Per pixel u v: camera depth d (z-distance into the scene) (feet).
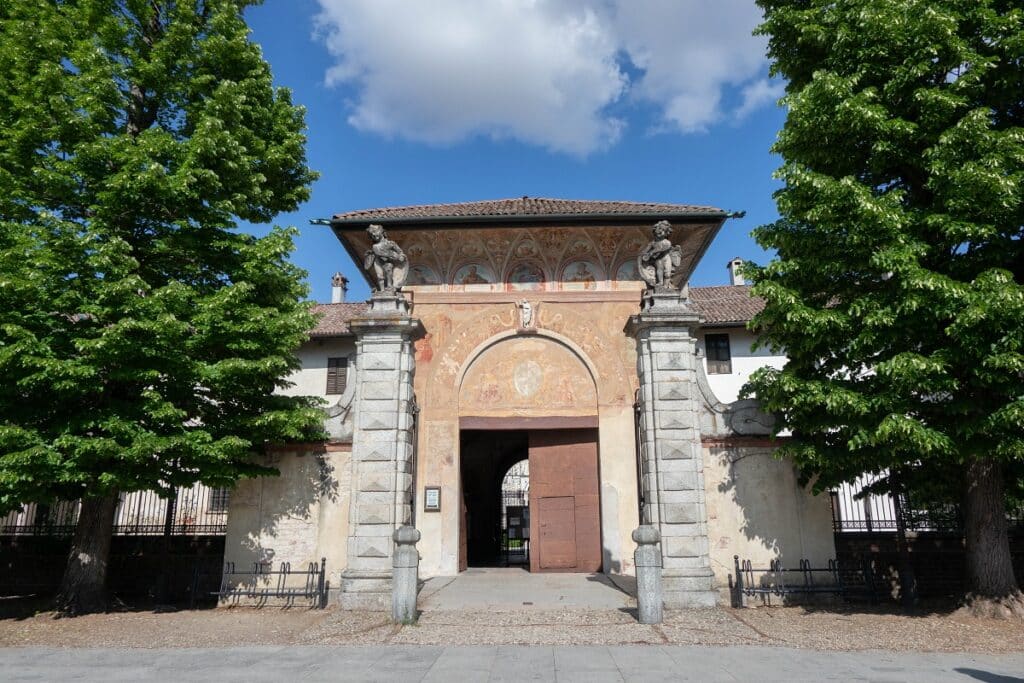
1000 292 28.58
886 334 32.55
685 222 51.62
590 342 52.75
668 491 37.52
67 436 32.83
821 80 34.47
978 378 31.27
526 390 52.29
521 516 96.58
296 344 41.32
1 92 36.17
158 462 36.81
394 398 39.27
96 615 37.42
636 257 54.49
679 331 39.91
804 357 37.22
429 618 33.50
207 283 41.93
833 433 37.17
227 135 38.47
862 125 34.01
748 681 22.50
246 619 35.42
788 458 40.27
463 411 51.98
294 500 40.45
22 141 35.94
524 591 40.63
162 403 35.45
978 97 33.88
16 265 33.88
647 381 39.55
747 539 39.50
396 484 38.04
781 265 36.60
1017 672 23.84
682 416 38.58
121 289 33.45
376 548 37.19
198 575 41.52
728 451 40.70
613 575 47.37
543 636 29.68
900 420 30.25
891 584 41.19
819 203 35.06
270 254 40.01
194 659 26.32
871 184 37.42
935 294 30.55
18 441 32.12
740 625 32.09
